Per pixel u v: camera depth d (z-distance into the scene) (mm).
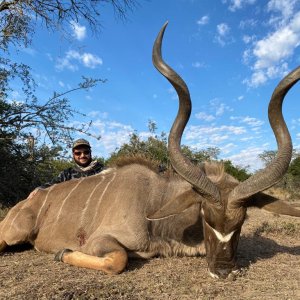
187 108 1621
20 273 1622
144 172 1993
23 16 3695
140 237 1798
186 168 1558
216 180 1720
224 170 1790
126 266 1650
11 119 3688
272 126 1584
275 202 1605
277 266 1733
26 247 2199
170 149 1615
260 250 2066
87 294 1325
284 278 1562
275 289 1431
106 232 1818
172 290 1408
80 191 2088
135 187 1911
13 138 3645
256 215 3650
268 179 1483
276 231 2633
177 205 1633
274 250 2076
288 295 1370
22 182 3801
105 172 2135
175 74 1591
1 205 3312
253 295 1369
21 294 1350
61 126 3732
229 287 1443
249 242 2281
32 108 3715
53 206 2111
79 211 2010
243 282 1503
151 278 1544
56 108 3748
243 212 1518
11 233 2055
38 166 3939
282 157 1521
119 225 1818
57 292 1354
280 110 1561
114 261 1606
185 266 1720
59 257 1816
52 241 2045
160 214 1632
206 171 1820
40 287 1416
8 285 1462
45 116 3697
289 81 1503
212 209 1527
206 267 1698
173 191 1913
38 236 2096
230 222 1502
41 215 2125
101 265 1627
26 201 2201
